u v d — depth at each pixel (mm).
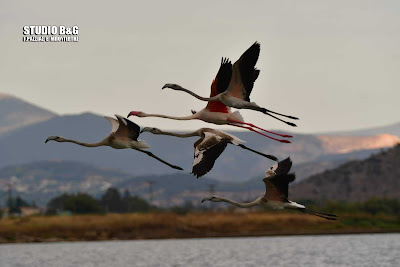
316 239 69500
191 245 65500
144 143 23938
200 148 22844
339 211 85438
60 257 54531
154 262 50156
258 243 65938
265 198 24609
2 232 76375
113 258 53344
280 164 24250
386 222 84250
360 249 56688
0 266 48438
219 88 23266
